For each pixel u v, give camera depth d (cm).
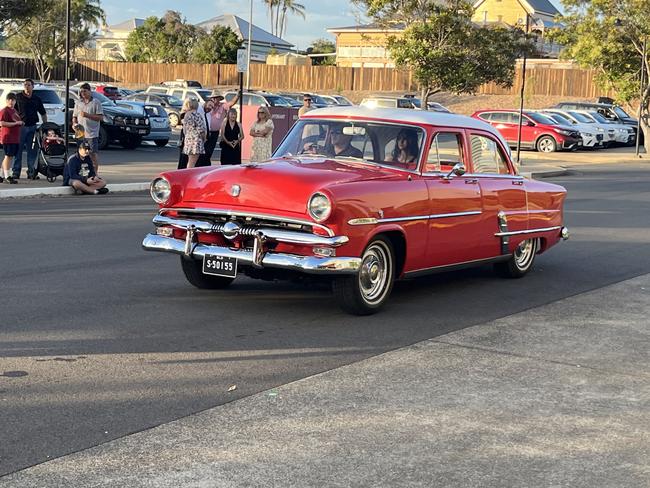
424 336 771
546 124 3753
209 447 507
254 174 804
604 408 604
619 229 1515
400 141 878
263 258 776
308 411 573
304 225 769
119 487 452
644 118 3784
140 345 706
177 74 6838
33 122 1838
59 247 1136
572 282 1048
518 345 757
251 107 2519
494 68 3184
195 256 812
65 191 1728
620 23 3659
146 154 2734
